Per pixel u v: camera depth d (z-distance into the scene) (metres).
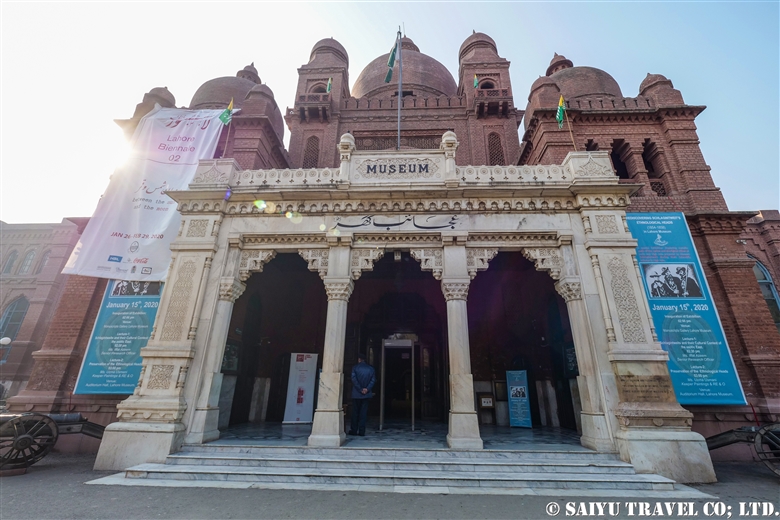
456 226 9.81
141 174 12.52
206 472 6.84
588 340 8.71
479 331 13.86
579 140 14.58
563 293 9.30
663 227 11.44
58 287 28.23
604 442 7.79
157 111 14.02
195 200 10.27
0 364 25.05
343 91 21.27
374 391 15.23
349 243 9.80
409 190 9.92
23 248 30.36
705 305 10.58
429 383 14.41
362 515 5.16
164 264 11.16
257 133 15.44
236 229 10.11
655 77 15.77
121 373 10.49
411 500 5.82
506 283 14.45
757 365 10.62
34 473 7.54
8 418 7.77
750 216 12.17
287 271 14.84
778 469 7.31
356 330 14.34
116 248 11.29
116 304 11.03
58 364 11.43
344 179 10.20
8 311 28.47
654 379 8.11
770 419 10.04
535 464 7.18
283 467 7.22
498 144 18.81
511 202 9.91
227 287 9.47
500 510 5.45
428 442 8.55
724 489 6.78
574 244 9.51
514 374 12.59
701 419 10.23
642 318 8.63
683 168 13.77
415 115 19.64
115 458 7.67
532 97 15.93
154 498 5.80
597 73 18.59
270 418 13.38
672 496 6.18
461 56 24.08
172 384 8.50
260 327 13.76
